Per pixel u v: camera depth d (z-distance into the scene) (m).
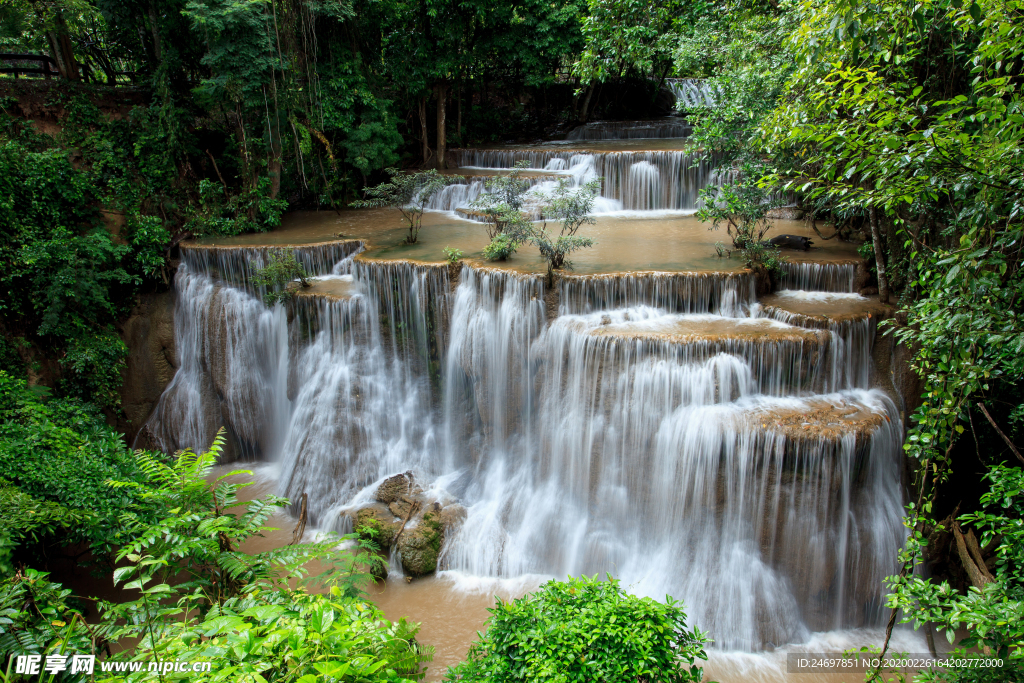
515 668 6.57
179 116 19.27
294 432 14.60
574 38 25.06
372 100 21.72
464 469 13.80
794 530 9.98
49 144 17.48
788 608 9.98
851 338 11.40
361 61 22.11
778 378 11.17
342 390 14.27
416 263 13.97
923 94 10.37
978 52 6.59
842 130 7.26
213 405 16.14
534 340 12.77
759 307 12.55
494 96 30.55
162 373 16.45
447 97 27.31
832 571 9.93
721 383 10.85
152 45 20.30
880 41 8.41
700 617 10.18
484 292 13.32
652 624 6.55
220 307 15.91
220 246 16.50
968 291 6.03
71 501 9.79
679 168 20.27
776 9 15.90
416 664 6.50
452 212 20.94
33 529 8.84
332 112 21.00
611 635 6.36
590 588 7.20
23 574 7.18
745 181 14.55
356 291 14.84
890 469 10.52
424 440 14.17
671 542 10.85
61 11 18.19
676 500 10.80
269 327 15.77
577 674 6.16
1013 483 6.55
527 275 12.73
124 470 11.20
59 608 6.46
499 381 13.26
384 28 23.89
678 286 12.70
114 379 15.36
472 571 11.77
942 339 6.41
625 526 11.41
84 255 15.20
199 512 7.04
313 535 12.72
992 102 5.93
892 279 12.48
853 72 8.12
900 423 10.91
